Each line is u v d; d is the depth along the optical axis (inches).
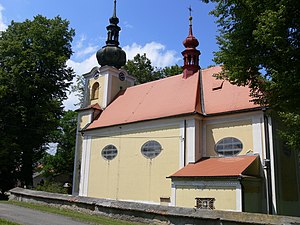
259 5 413.4
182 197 691.4
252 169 661.3
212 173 660.7
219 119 784.3
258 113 718.5
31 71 1239.5
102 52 1254.3
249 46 439.2
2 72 1201.4
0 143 1154.0
